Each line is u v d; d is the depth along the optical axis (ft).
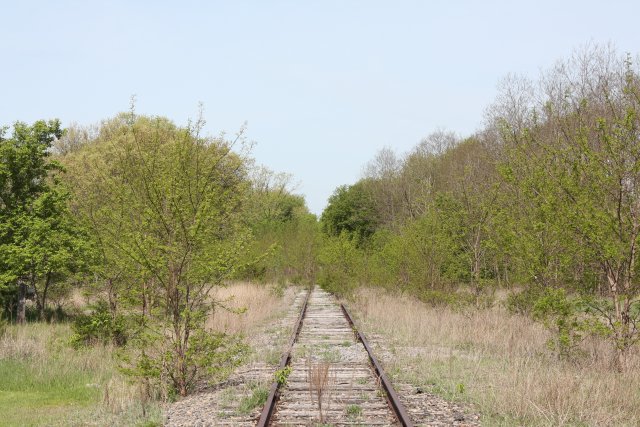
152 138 40.91
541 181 39.55
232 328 55.62
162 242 36.04
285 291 118.52
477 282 59.72
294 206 256.93
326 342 51.19
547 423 25.09
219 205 37.58
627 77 37.58
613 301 36.96
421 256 70.08
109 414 29.50
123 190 40.63
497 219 45.73
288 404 29.12
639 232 35.73
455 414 27.12
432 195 105.50
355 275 97.45
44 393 36.65
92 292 53.47
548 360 38.47
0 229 64.54
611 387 29.40
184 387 34.14
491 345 45.47
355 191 203.72
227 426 25.63
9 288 71.67
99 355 45.93
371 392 31.63
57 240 57.52
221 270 36.04
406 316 59.36
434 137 211.41
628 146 35.17
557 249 41.11
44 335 55.01
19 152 66.85
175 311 34.96
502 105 123.65
